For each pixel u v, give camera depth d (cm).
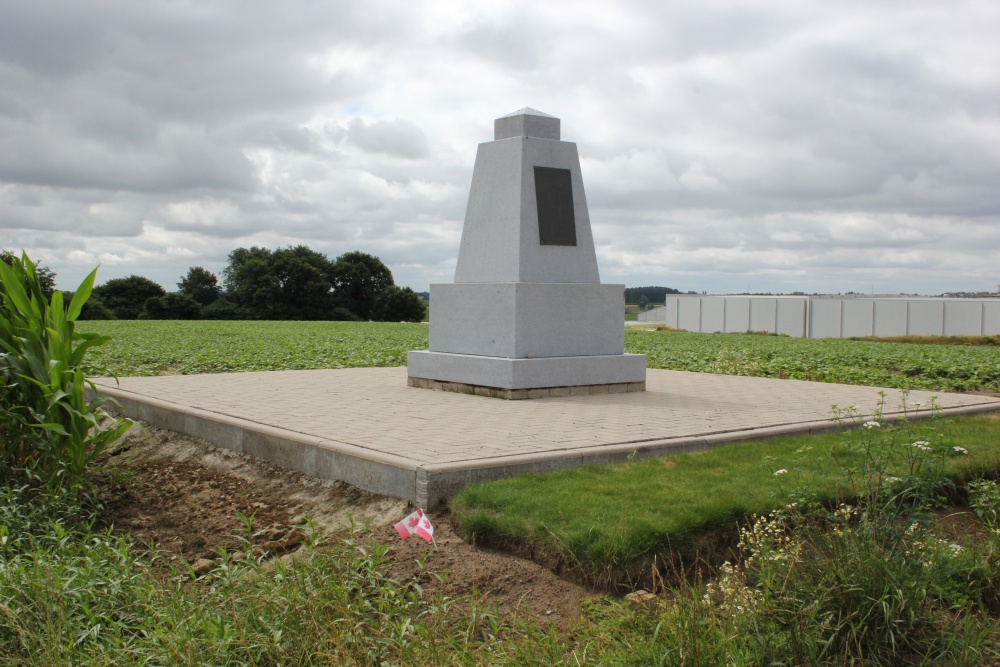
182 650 373
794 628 362
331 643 382
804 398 923
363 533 512
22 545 531
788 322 4497
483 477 546
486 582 446
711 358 1680
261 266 5975
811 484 518
